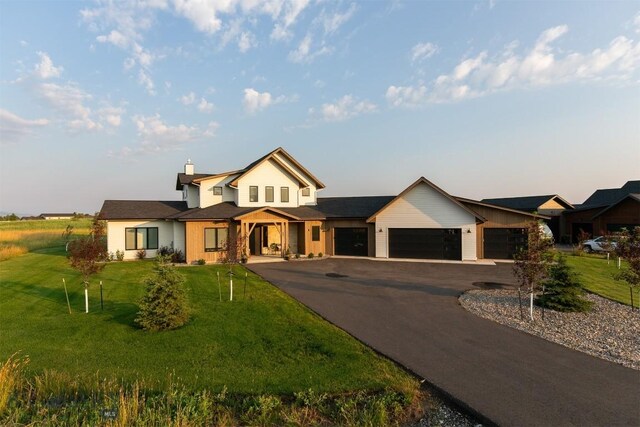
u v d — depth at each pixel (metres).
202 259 21.80
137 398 5.60
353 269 19.73
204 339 8.77
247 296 13.03
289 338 8.77
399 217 24.53
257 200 26.27
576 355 7.71
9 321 10.25
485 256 24.16
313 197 29.28
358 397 5.86
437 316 10.70
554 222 34.97
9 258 23.50
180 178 28.23
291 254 24.17
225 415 5.48
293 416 5.42
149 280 9.87
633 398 5.80
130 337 8.95
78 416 5.30
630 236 12.19
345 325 9.73
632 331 9.62
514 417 5.25
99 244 11.91
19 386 6.23
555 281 11.73
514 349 8.02
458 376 6.60
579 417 5.24
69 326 9.79
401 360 7.36
